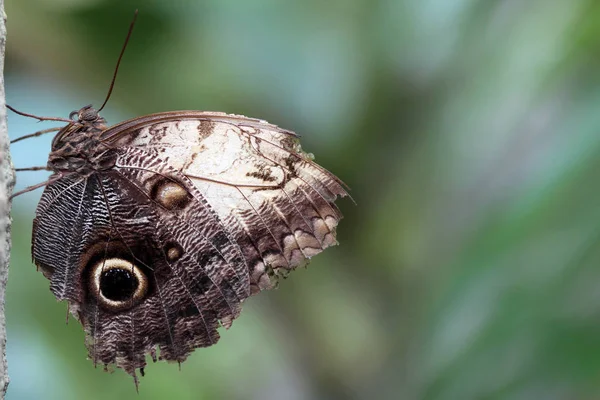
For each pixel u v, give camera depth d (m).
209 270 0.72
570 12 0.75
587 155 0.73
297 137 0.71
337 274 0.77
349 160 0.76
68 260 0.71
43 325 0.78
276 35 0.76
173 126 0.72
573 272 0.71
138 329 0.72
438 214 0.76
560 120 0.74
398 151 0.76
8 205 0.66
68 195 0.71
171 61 0.76
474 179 0.76
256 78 0.76
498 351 0.72
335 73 0.76
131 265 0.72
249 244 0.72
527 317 0.71
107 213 0.72
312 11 0.76
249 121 0.71
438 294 0.75
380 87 0.76
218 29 0.76
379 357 0.76
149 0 0.75
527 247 0.73
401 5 0.76
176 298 0.72
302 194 0.72
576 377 0.70
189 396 0.83
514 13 0.76
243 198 0.72
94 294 0.71
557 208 0.73
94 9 0.75
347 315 0.77
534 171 0.74
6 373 0.65
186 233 0.72
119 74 0.76
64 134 0.71
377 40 0.76
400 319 0.76
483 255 0.74
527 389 0.70
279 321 0.78
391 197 0.76
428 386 0.73
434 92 0.76
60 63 0.76
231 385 0.83
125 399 0.79
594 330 0.70
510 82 0.76
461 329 0.73
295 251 0.72
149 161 0.72
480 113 0.76
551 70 0.75
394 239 0.77
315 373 0.77
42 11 0.74
